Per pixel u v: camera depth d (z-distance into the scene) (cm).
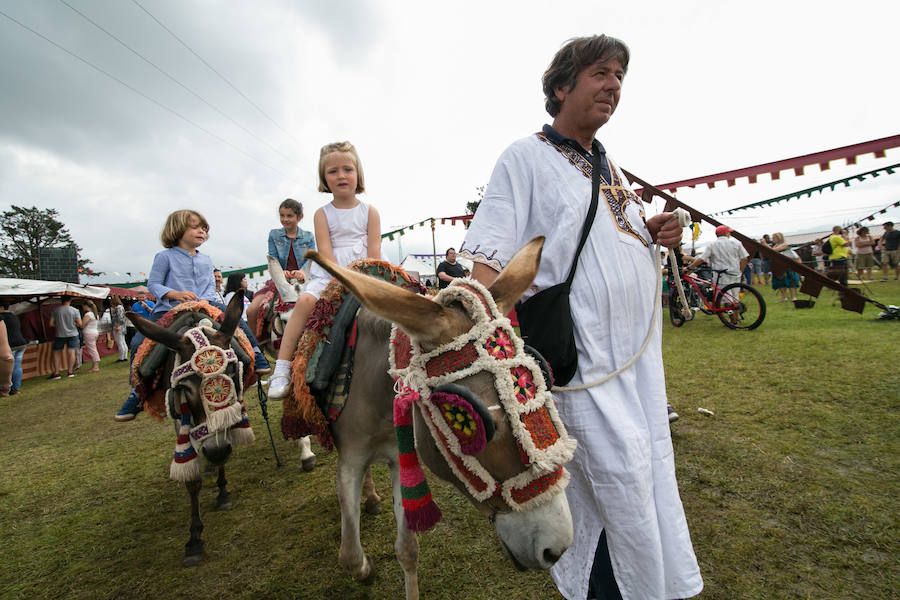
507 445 102
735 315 739
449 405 102
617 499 136
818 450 298
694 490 268
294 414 203
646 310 153
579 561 147
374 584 224
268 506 311
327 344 186
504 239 150
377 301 101
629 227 152
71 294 1080
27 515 323
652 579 134
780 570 202
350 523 192
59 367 1002
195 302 300
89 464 416
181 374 244
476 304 111
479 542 250
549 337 138
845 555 207
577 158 153
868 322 676
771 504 248
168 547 272
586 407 142
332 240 254
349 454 190
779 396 399
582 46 145
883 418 334
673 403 407
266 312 388
